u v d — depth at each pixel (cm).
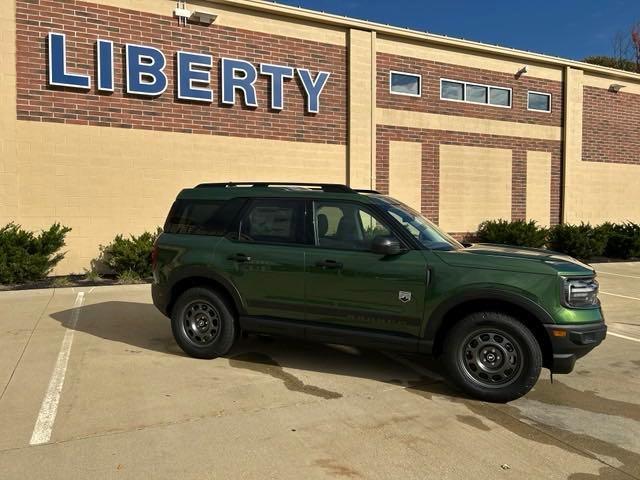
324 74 1264
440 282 465
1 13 963
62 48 1004
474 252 489
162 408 427
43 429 385
